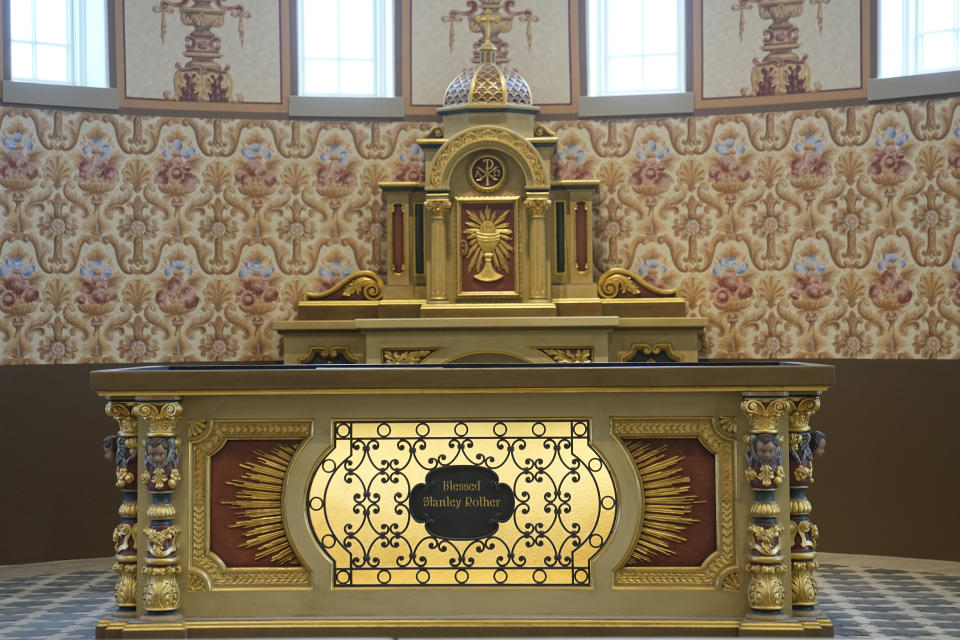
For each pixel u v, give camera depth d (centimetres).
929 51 815
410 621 518
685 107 854
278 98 861
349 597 523
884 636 539
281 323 810
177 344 834
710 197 850
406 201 840
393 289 839
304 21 886
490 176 819
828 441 809
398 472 527
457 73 877
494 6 880
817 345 821
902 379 789
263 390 520
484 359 797
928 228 785
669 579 520
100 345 813
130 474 531
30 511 780
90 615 598
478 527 525
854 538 797
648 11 886
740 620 511
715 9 855
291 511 523
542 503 525
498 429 527
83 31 836
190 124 841
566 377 517
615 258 866
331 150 864
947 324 775
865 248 808
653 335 816
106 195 819
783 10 836
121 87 828
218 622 518
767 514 508
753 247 840
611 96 866
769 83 840
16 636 546
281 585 526
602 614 520
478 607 521
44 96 798
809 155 827
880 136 805
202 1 846
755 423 511
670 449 525
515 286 818
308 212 861
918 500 778
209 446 529
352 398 527
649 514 524
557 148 867
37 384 788
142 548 521
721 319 846
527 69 879
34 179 793
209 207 844
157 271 831
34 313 790
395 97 871
